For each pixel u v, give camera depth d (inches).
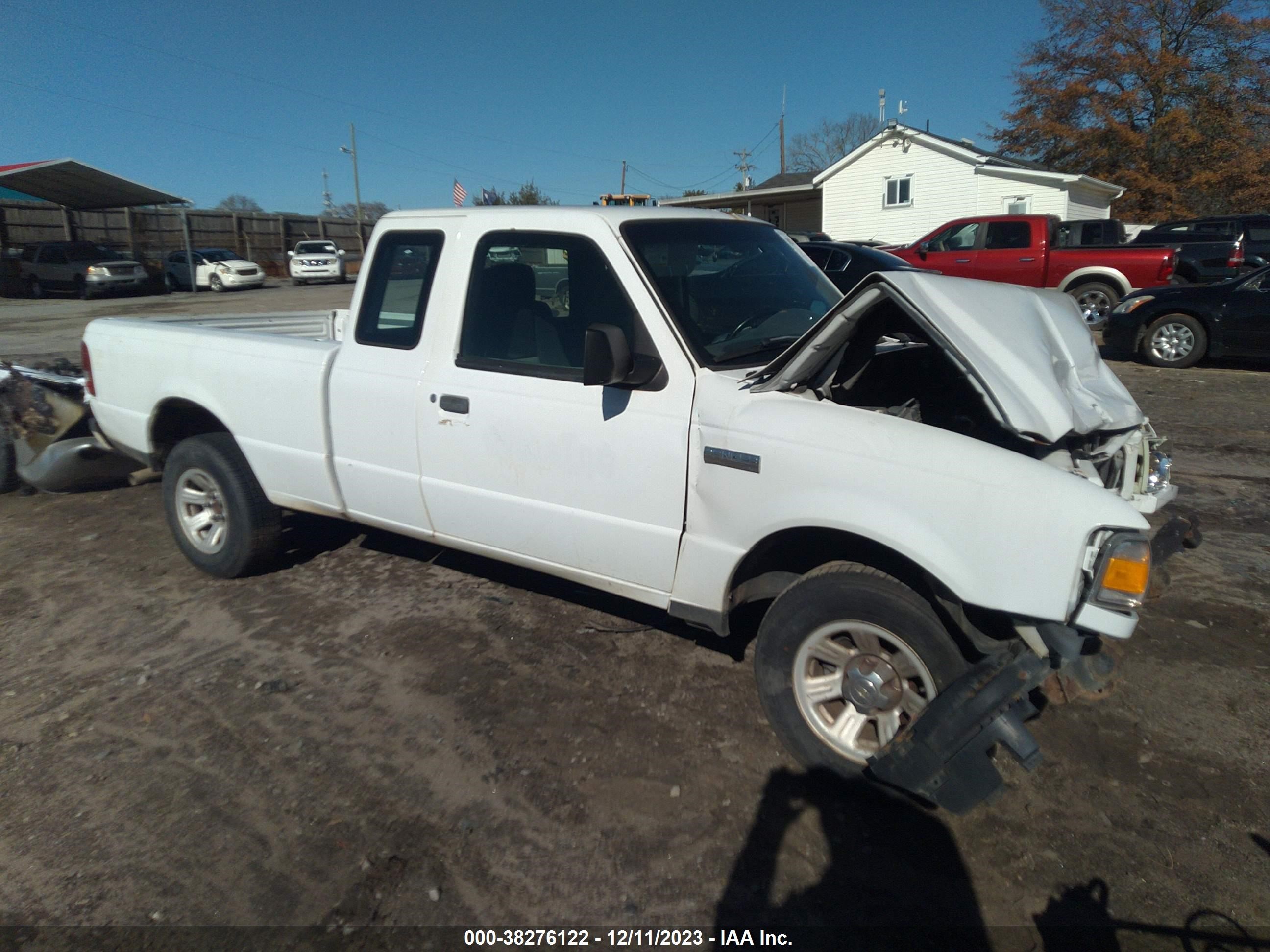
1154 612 171.3
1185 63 1285.7
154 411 192.9
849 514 110.6
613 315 134.2
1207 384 403.9
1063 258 605.9
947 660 108.0
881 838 112.2
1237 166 1282.0
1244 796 118.9
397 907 101.6
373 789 121.9
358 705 142.5
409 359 154.8
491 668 152.9
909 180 1155.3
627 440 129.8
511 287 145.1
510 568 196.5
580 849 110.3
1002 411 104.6
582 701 142.6
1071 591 99.2
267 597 183.0
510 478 143.8
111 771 126.5
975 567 103.9
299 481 173.2
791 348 119.0
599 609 175.0
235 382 177.3
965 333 112.0
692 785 122.1
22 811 118.6
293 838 112.6
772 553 129.0
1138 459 124.9
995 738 102.6
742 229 159.6
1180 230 712.4
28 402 244.4
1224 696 141.9
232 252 1252.5
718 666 152.9
